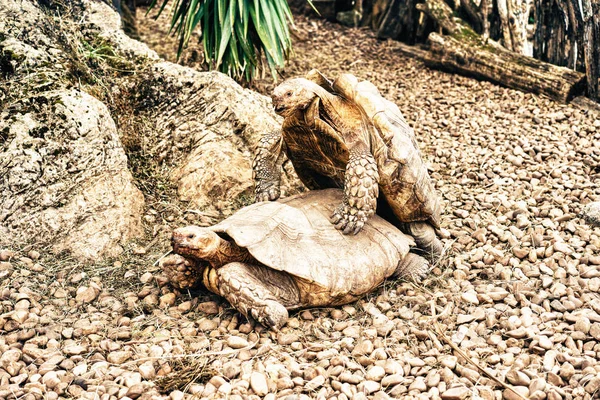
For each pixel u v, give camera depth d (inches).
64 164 145.8
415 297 134.5
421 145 217.6
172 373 113.8
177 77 175.9
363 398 107.2
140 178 168.1
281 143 146.9
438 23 285.1
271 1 204.7
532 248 155.9
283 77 262.1
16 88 151.8
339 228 132.1
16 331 122.3
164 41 275.4
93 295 133.8
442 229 163.9
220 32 209.0
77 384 109.7
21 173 142.3
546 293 137.4
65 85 156.9
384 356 117.3
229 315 129.6
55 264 140.9
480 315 130.3
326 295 126.5
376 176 130.6
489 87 262.1
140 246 152.3
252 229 124.6
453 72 278.5
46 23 169.6
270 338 122.6
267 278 126.0
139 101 175.0
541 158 204.4
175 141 172.7
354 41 315.6
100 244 146.0
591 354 118.4
